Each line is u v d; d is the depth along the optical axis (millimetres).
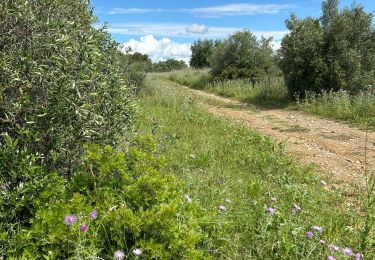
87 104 3498
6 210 3016
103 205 3002
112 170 3354
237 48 26594
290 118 13609
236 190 4996
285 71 17719
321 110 14078
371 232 3725
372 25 16438
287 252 3088
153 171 3371
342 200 5086
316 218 4016
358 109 12875
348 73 16078
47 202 3059
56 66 3375
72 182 3232
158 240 2822
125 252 2818
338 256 3074
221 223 3395
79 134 3566
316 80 16297
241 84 23609
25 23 3457
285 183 5430
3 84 3287
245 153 7086
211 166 5895
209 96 21609
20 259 2570
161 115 10773
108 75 4199
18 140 3381
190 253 2750
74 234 2686
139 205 3062
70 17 3973
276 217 3506
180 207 3191
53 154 3432
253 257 3180
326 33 16344
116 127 4047
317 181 5973
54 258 2629
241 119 13016
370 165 7453
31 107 3357
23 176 3156
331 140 9820
